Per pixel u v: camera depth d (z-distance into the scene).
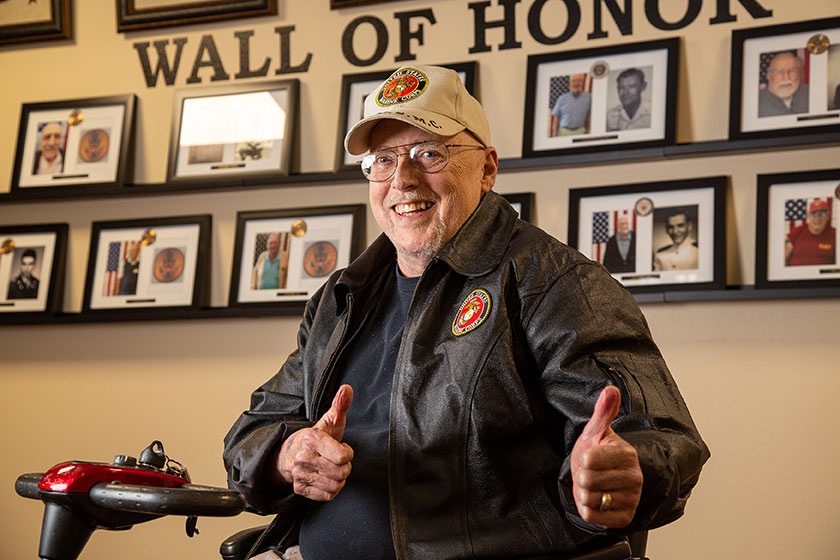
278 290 3.03
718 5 2.76
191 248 3.15
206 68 3.25
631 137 2.75
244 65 3.21
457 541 1.48
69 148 3.31
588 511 1.19
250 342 3.07
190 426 3.09
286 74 3.16
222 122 3.17
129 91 3.33
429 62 3.01
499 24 2.96
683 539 2.62
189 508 1.42
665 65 2.76
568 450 1.52
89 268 3.23
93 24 3.40
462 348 1.59
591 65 2.84
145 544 3.08
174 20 3.27
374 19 3.09
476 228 1.72
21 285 3.29
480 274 1.64
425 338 1.64
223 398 3.07
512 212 1.78
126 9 3.31
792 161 2.64
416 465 1.54
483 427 1.53
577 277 1.60
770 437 2.57
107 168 3.26
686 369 2.66
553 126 2.84
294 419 1.87
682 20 2.79
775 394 2.58
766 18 2.71
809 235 2.58
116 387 3.19
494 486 1.52
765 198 2.63
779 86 2.65
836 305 2.56
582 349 1.52
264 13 3.18
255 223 3.10
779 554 2.53
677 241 2.68
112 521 1.51
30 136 3.36
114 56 3.36
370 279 1.85
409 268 1.81
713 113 2.73
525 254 1.65
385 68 3.06
